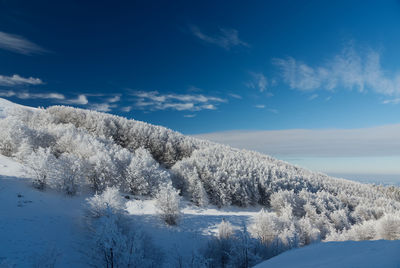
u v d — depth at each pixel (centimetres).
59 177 2609
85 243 1795
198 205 3819
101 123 5228
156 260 1775
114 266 1466
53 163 2630
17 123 3306
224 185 4219
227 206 4128
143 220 2659
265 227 2502
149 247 1830
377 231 3022
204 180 4288
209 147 6956
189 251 2300
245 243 1922
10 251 1469
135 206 2922
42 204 2241
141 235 1792
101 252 1511
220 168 4838
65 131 3725
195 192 3881
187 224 2895
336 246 1004
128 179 3284
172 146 5906
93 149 3297
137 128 5847
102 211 1967
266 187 4809
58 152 3306
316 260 836
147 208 2955
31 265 1413
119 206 2102
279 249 2122
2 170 2591
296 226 2872
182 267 1838
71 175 2691
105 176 3073
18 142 3081
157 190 3231
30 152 2902
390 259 618
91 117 5712
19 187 2380
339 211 4041
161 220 2742
